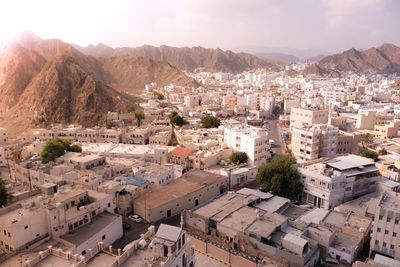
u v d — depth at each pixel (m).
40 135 186.38
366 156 141.62
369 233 88.31
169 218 100.94
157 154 147.75
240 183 130.50
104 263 58.56
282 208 98.00
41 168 113.00
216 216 87.62
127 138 188.00
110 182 105.75
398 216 75.62
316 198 106.56
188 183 116.19
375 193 110.19
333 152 147.88
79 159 121.69
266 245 75.44
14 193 95.12
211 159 143.75
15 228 70.38
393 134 192.75
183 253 59.81
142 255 57.66
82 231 79.88
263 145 144.88
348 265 76.31
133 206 101.19
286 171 109.88
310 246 76.38
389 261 70.44
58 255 58.47
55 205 77.50
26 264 55.09
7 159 154.88
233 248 80.12
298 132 147.88
